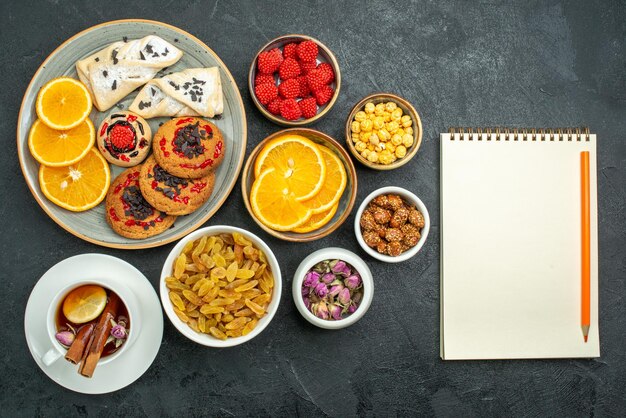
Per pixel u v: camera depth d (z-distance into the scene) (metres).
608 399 1.43
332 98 1.31
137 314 1.24
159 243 1.29
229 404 1.37
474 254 1.40
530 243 1.41
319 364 1.39
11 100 1.36
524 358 1.40
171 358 1.37
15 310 1.35
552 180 1.42
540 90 1.46
